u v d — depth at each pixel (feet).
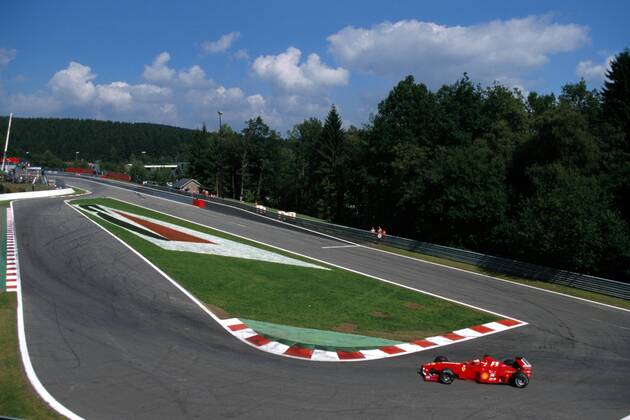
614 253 98.48
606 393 42.75
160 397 37.47
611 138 135.13
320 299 73.31
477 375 43.98
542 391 42.42
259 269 89.15
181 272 81.10
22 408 34.76
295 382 41.57
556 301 82.33
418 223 160.86
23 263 80.38
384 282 88.07
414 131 208.13
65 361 43.75
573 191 104.63
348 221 250.78
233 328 56.24
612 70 156.87
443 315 69.41
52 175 339.98
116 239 103.65
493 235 124.36
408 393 40.47
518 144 155.53
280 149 354.95
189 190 346.95
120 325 54.60
